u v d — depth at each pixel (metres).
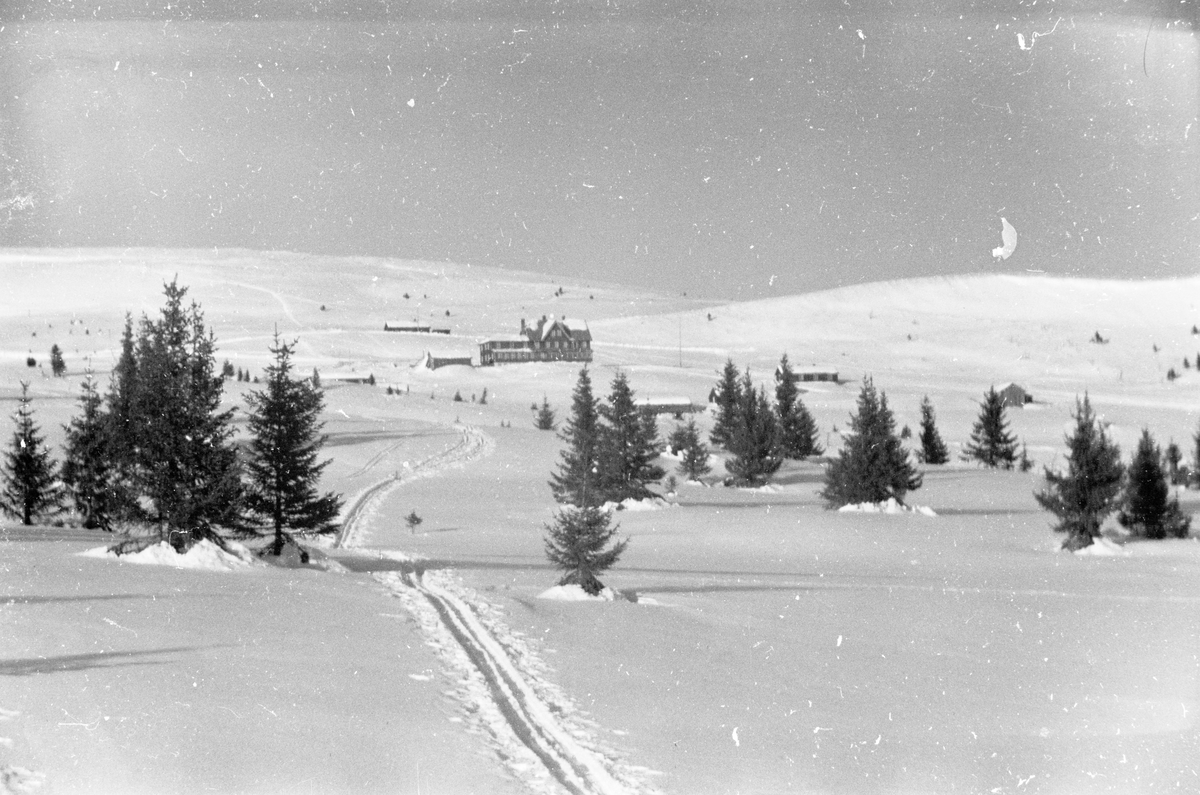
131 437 34.91
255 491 39.69
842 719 19.36
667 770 15.20
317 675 19.27
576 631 26.20
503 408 154.88
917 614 33.28
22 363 193.75
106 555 34.16
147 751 14.31
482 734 16.44
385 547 51.62
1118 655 27.81
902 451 71.12
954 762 17.02
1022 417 155.38
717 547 54.84
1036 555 53.09
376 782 13.86
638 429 71.50
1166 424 144.75
